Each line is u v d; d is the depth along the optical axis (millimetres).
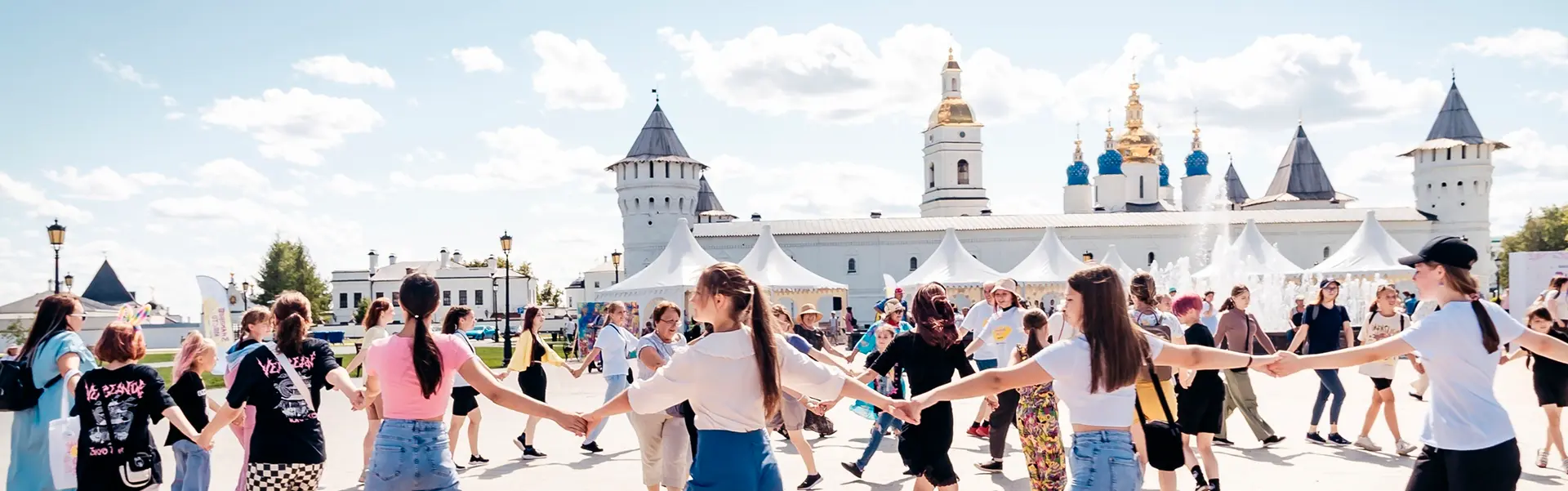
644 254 78875
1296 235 76562
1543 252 28438
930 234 74812
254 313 7273
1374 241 43156
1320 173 96625
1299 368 5141
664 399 4684
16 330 38281
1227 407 11336
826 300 74812
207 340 7344
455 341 5234
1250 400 11148
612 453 11844
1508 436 4980
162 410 6465
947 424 7352
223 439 13375
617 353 10688
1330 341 11242
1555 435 9570
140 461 6473
